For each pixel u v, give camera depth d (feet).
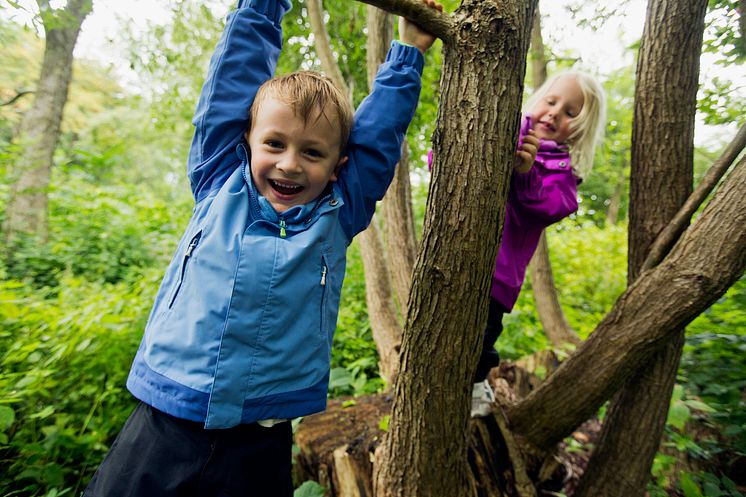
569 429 5.29
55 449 5.61
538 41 12.41
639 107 5.10
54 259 14.01
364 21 12.00
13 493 5.21
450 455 4.23
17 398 5.42
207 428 3.18
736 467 6.06
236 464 3.38
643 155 5.08
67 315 7.09
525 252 5.52
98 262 14.83
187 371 3.24
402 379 4.13
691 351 7.57
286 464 3.80
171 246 16.48
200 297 3.34
